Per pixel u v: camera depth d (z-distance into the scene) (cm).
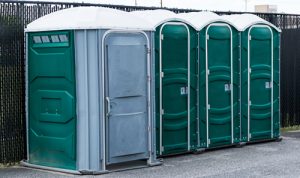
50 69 843
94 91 811
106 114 820
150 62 872
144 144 870
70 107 820
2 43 891
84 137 816
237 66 1048
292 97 1337
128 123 845
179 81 955
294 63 1329
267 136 1116
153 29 872
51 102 847
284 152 1012
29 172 842
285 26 1301
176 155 973
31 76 874
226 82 1029
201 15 1012
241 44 1051
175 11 1106
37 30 853
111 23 820
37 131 871
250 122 1080
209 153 1000
